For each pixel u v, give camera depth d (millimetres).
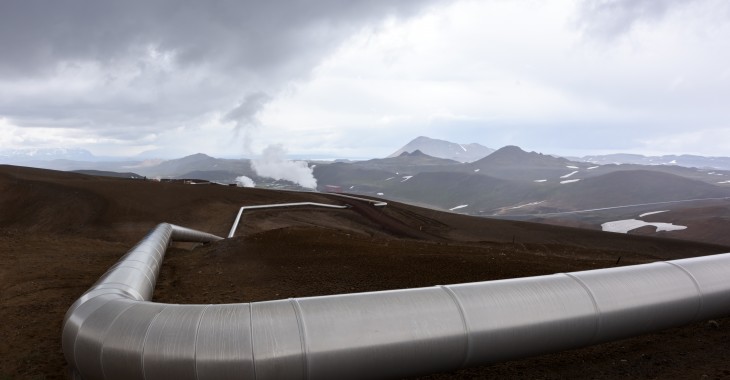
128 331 7625
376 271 18453
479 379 9180
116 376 7574
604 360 10000
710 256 12180
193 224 65125
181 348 7270
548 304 9281
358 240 28219
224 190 96625
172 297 15156
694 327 12023
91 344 7809
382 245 26250
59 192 72562
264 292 15805
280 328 7562
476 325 8570
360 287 16203
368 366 7875
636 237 93375
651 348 10648
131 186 83750
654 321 10359
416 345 8117
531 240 90312
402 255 21750
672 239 91500
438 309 8539
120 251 26344
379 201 116125
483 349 8656
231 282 17641
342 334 7762
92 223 61125
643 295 10211
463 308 8680
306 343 7504
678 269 11188
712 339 11117
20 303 14000
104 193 74750
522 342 8961
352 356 7719
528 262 20328
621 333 10070
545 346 9258
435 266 19109
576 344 9664
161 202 75000
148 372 7320
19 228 59562
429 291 8891
